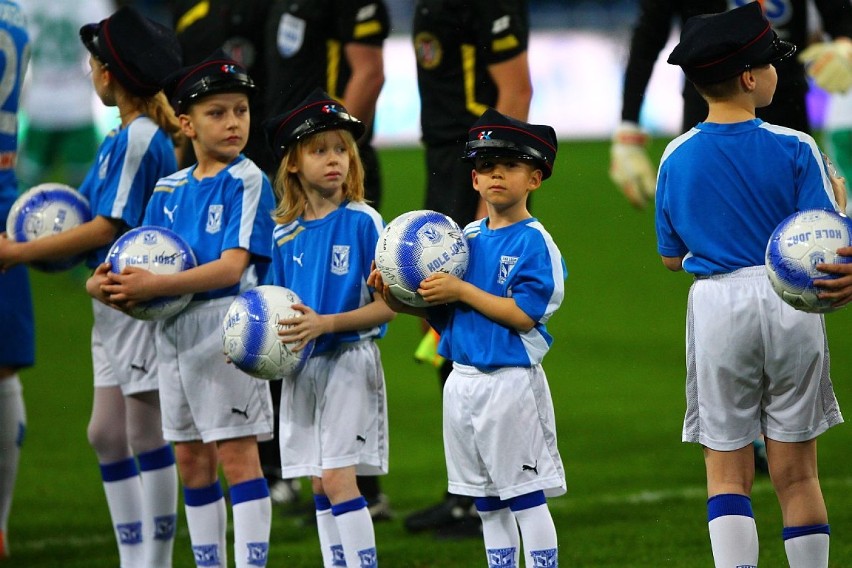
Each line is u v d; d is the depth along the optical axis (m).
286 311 15.76
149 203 17.66
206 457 17.25
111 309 17.91
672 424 28.17
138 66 17.69
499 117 14.95
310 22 23.53
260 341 15.58
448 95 21.61
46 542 21.30
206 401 16.80
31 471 26.41
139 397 17.94
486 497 15.40
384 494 23.72
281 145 16.41
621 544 19.53
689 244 14.73
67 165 48.00
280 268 16.89
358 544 15.84
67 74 47.12
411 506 22.80
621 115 22.25
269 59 24.02
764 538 19.34
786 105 21.64
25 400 32.94
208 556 17.17
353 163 16.52
